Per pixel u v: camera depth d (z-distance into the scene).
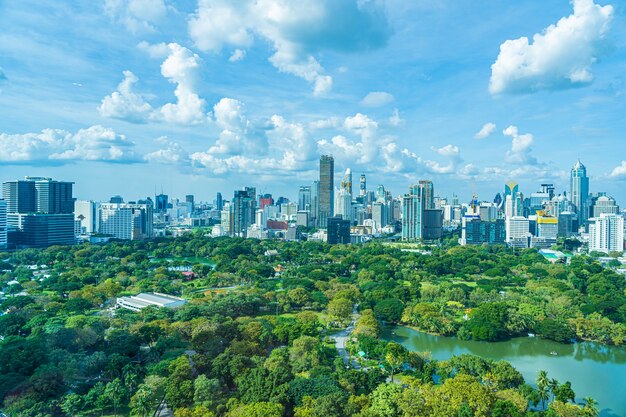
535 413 177.62
